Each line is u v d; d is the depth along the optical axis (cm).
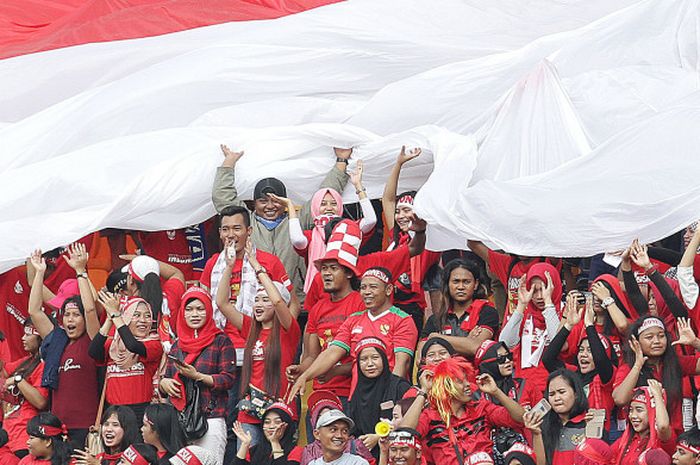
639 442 3888
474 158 4875
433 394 4009
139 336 4566
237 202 5041
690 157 4512
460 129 5219
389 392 4197
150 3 6712
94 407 4662
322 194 4928
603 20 5419
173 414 4334
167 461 4288
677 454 3788
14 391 4769
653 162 4531
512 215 4525
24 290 5138
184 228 5144
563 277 4622
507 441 3991
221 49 5681
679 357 4028
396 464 3938
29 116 5906
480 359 4181
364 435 4144
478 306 4419
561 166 4656
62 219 5062
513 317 4297
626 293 4216
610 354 4122
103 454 4416
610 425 4056
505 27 5653
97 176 5169
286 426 4272
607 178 4531
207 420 4384
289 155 5094
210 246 5172
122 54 6019
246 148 5119
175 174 5078
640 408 3875
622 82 5053
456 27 5681
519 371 4269
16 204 5147
